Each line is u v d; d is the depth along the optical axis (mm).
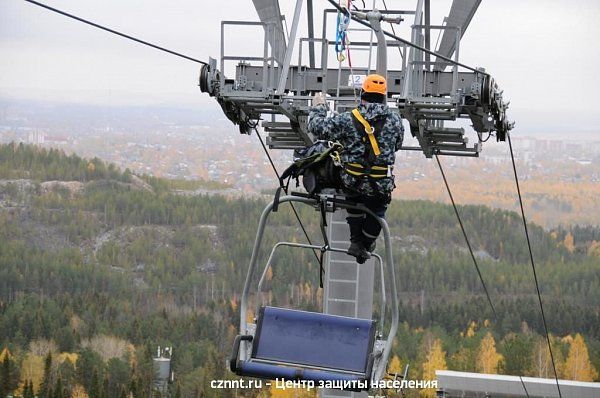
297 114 25547
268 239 151125
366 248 13227
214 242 178125
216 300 154125
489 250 175500
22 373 116625
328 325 12617
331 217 26172
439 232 173250
